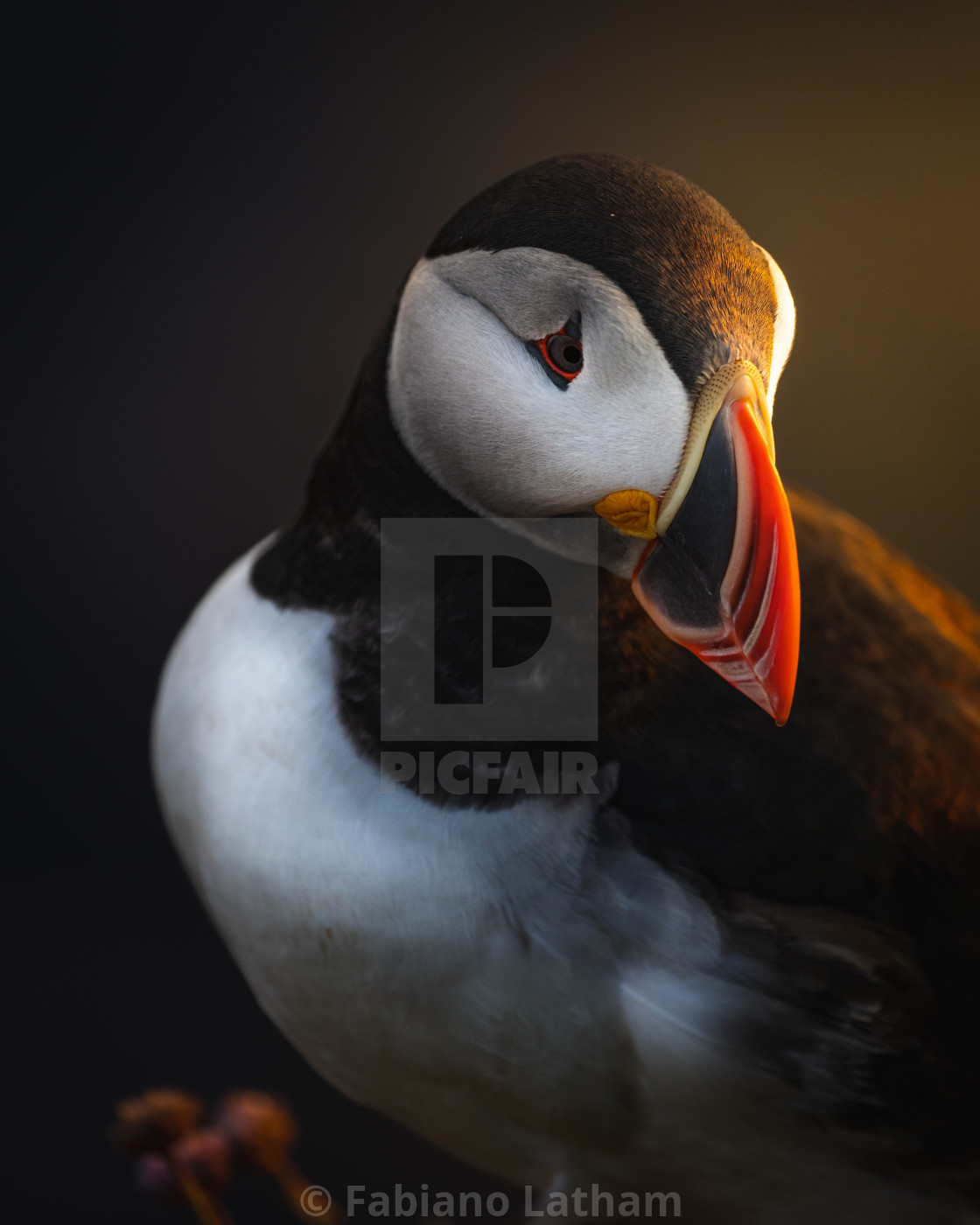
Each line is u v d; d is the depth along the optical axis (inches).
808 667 125.2
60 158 359.9
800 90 360.2
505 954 113.0
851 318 329.4
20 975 267.6
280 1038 260.2
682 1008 113.8
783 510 97.6
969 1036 120.6
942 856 119.6
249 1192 229.3
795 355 327.6
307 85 368.8
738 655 100.3
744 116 355.9
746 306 99.0
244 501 331.3
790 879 116.3
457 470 109.4
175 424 336.8
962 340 328.5
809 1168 123.5
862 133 350.9
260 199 360.5
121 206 357.7
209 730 121.9
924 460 323.3
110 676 311.6
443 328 106.0
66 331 343.0
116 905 283.4
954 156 347.9
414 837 113.0
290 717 116.2
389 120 365.1
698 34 365.1
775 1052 115.0
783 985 114.1
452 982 115.0
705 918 113.4
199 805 123.9
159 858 292.0
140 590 321.1
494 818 112.5
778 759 117.6
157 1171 106.7
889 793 118.6
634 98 360.2
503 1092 122.1
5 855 289.0
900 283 332.2
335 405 340.2
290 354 344.2
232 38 372.8
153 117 365.1
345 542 115.9
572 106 362.0
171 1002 265.4
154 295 348.5
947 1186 125.4
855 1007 115.0
